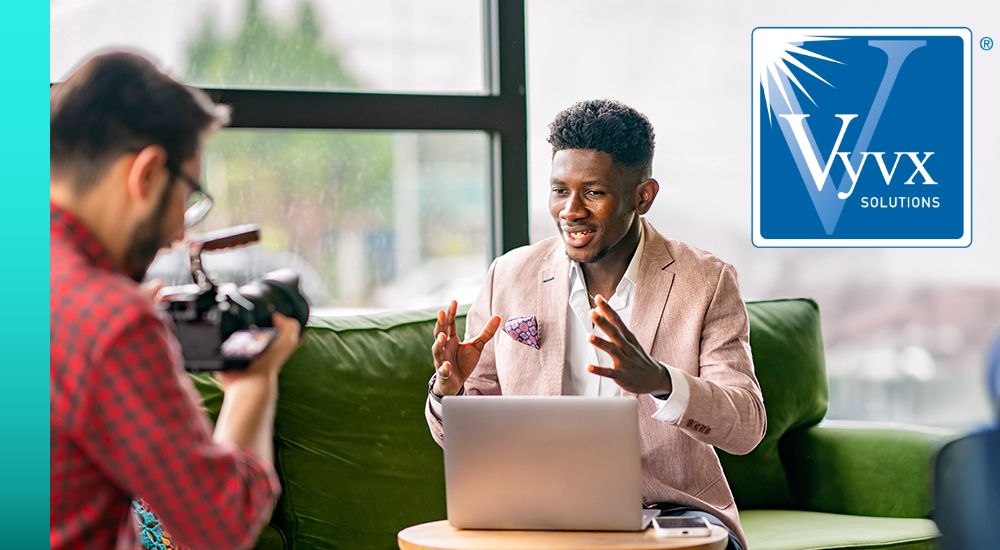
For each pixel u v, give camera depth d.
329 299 3.27
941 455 1.10
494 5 3.38
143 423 1.27
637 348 2.03
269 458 1.46
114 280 1.31
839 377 3.88
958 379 3.92
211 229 3.13
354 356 2.81
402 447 2.78
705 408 2.11
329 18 3.26
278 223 3.21
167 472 1.29
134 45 3.06
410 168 3.34
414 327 2.92
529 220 3.43
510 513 1.96
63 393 1.28
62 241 1.33
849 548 2.62
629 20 3.56
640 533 1.92
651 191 2.39
